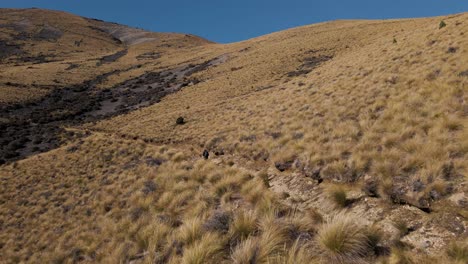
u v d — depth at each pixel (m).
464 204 5.39
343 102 14.99
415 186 6.29
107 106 57.41
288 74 44.72
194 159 16.86
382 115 10.88
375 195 6.80
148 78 78.12
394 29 51.00
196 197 9.41
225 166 13.47
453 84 10.93
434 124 8.49
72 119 48.47
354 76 20.11
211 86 52.53
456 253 4.30
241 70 58.62
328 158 9.20
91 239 10.93
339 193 6.98
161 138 25.73
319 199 7.55
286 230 5.54
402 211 5.88
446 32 19.12
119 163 21.48
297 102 20.38
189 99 47.34
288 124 15.56
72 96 63.84
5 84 64.31
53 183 21.36
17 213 17.72
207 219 7.05
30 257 12.85
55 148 31.19
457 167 6.40
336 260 4.65
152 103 51.97
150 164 18.34
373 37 50.88
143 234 7.67
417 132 8.51
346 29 71.69
